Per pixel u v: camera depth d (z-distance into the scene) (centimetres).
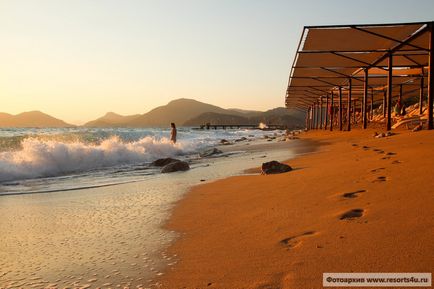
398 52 1595
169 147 1792
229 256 296
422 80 2406
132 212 500
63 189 739
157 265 294
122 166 1212
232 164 1116
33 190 736
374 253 255
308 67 1895
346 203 402
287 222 368
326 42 1404
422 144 834
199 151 1973
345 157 870
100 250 344
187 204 528
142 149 1570
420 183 425
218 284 246
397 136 1209
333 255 263
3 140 1614
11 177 922
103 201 593
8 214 514
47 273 293
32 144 1138
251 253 296
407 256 242
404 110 2798
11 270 303
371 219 330
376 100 4481
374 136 1577
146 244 353
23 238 395
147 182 808
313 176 629
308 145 1717
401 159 640
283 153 1384
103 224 442
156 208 518
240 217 420
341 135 2269
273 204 458
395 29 1233
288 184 590
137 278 271
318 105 4784
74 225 443
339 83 2744
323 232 317
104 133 2492
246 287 236
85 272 290
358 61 1755
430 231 276
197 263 290
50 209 543
